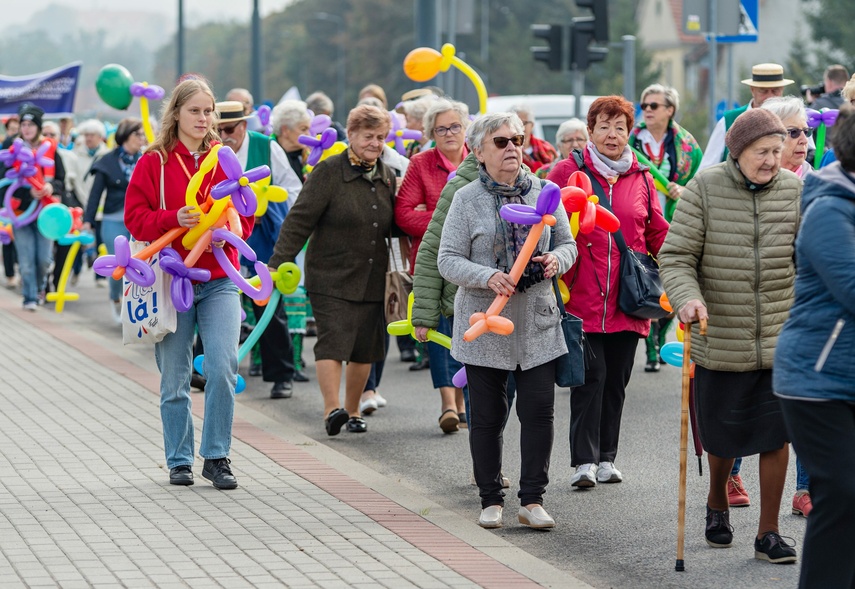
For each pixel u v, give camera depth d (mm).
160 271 13289
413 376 22109
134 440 15977
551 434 12328
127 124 26828
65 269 29188
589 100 33531
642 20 153375
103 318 28906
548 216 11625
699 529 12477
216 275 13633
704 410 11453
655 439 16609
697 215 11227
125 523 12117
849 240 8969
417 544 11570
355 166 16297
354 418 17266
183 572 10586
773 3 130500
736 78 120062
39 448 15477
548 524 12281
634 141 19875
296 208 16266
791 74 100500
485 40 153375
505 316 12094
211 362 13523
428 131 16297
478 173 13312
